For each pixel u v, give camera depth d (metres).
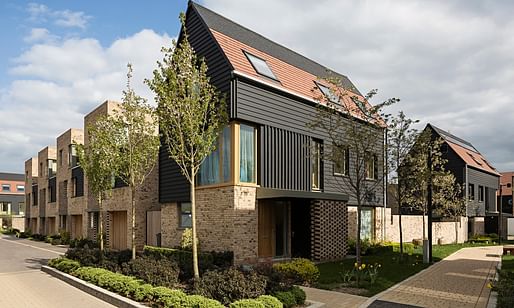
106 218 21.89
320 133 15.92
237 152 12.79
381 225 19.80
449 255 17.53
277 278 8.39
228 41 14.23
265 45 16.83
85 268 11.45
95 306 8.53
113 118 13.12
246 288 7.60
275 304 6.92
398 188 14.84
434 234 24.61
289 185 14.36
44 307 8.48
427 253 14.23
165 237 15.77
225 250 12.73
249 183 13.14
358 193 10.80
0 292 10.14
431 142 15.27
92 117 23.42
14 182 66.19
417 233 23.70
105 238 21.62
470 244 25.78
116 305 8.54
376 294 8.91
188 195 14.52
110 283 9.45
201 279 8.29
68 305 8.64
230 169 12.83
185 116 9.01
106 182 14.70
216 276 8.15
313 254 13.92
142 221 19.27
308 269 10.13
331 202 14.66
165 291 7.85
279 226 14.40
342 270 11.99
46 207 35.75
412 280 10.66
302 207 14.40
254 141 13.52
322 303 7.90
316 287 9.64
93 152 14.35
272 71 14.93
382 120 11.99
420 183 14.84
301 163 14.95
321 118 12.09
